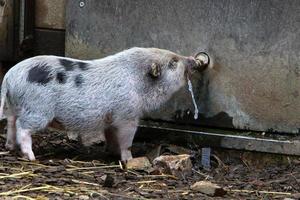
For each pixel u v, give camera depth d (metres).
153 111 8.26
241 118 8.21
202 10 8.26
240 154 8.09
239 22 8.10
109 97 7.54
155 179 7.09
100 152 8.16
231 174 7.51
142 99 7.72
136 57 7.70
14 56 9.23
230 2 8.12
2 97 7.45
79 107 7.48
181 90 8.43
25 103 7.38
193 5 8.29
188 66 7.98
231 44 8.16
